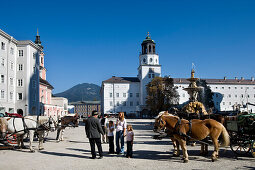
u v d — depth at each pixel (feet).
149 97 230.07
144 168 27.66
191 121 31.86
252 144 32.24
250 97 352.08
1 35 137.39
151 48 322.75
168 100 223.51
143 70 313.32
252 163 29.27
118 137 37.60
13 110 148.36
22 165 29.78
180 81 330.54
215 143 30.48
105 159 33.17
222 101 343.26
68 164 30.19
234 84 350.02
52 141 55.83
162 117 32.94
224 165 28.35
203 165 28.53
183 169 26.81
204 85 259.19
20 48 155.63
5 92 140.87
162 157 33.88
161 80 228.22
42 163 30.83
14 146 45.52
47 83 230.07
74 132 86.12
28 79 154.61
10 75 146.30
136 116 312.71
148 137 62.34
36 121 41.29
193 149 39.96
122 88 319.47
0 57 136.15
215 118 39.04
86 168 28.04
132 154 36.35
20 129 40.34
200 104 45.93
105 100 315.58
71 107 357.61
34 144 49.75
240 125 33.42
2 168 28.27
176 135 31.35
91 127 33.58
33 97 161.27
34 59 165.07
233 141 33.58
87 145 48.52
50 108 212.43
